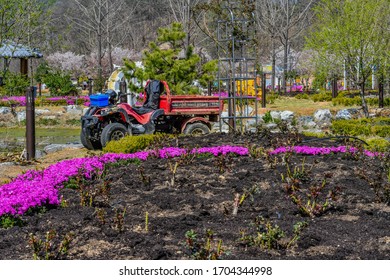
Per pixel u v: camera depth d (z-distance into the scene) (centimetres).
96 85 3784
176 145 1131
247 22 1346
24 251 540
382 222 617
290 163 905
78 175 795
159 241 552
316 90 3544
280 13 3981
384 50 1852
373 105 2252
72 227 599
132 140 1190
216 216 637
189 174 842
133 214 657
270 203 688
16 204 650
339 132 1547
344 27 1795
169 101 1420
